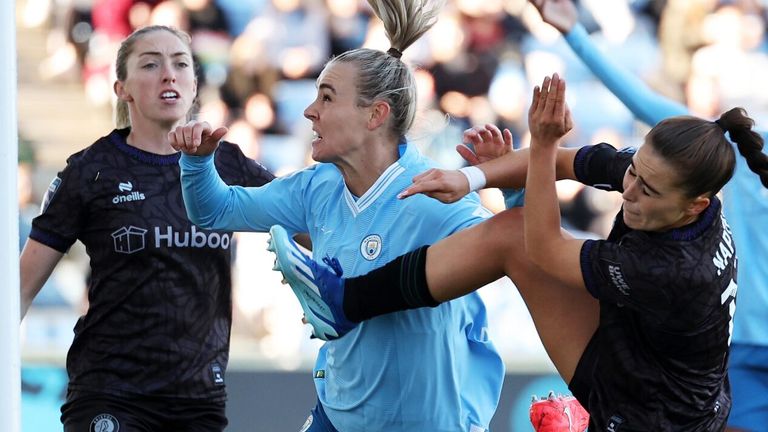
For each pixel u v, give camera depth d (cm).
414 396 1291
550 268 1145
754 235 1570
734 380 1595
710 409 1166
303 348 2492
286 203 1367
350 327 1253
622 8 3178
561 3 1488
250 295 2581
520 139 3002
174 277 1452
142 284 1444
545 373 2295
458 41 3025
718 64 3122
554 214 1141
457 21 3031
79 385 1452
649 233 1112
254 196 1373
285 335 2553
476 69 3023
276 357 2359
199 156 1291
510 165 1223
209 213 1352
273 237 1241
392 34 1310
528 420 2283
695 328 1115
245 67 3038
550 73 3042
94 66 3102
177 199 1464
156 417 1449
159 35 1491
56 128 3058
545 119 1114
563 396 1380
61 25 3147
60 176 1467
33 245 1454
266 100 3019
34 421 2277
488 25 3044
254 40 3062
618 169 1196
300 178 1372
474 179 1202
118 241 1445
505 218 1224
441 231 1278
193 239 1457
